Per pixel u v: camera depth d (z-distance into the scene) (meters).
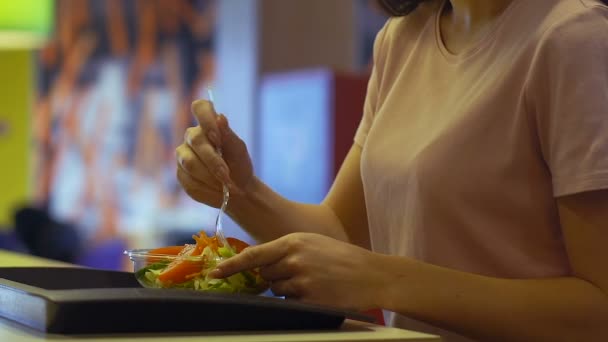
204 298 0.84
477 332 1.03
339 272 1.02
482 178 1.14
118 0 6.21
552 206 1.11
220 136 1.32
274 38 5.24
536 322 1.02
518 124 1.12
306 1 5.23
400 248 1.25
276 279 1.04
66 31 6.39
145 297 0.82
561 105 1.05
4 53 6.58
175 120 6.01
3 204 6.65
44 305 0.81
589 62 1.05
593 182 1.01
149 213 6.16
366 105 1.51
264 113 4.72
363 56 5.28
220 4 5.61
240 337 0.82
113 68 6.27
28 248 4.27
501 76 1.14
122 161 6.24
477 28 1.26
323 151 4.21
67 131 6.46
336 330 0.90
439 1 1.37
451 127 1.17
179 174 1.40
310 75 4.34
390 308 1.02
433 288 1.02
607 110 1.03
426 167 1.18
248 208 1.41
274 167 4.61
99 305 0.80
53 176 6.50
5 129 6.62
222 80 5.47
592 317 1.02
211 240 1.08
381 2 1.42
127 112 6.22
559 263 1.12
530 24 1.14
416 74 1.33
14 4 2.85
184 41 5.90
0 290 0.99
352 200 1.50
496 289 1.03
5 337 0.80
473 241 1.15
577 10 1.09
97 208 6.32
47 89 6.53
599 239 1.03
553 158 1.07
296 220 1.45
